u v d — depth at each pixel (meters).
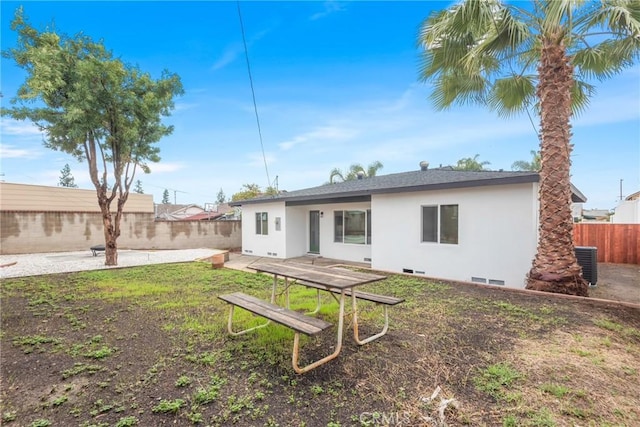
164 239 16.84
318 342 3.53
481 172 8.94
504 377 2.69
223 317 4.54
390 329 3.90
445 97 7.50
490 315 4.43
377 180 11.99
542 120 5.93
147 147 10.31
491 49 6.03
